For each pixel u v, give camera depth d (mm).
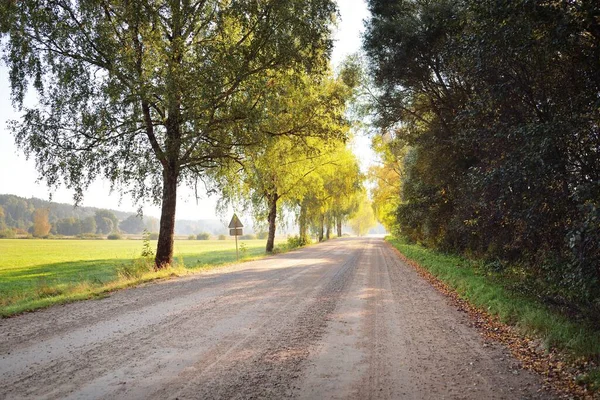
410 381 4797
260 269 18641
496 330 7312
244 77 16125
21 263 37281
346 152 35688
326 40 16984
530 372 5109
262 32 15727
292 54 15984
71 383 4695
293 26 15789
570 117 7137
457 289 11734
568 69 7688
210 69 14664
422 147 19328
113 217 152875
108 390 4477
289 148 24344
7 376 4938
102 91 13914
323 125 19719
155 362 5449
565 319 6938
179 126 16703
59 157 15047
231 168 20266
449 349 6117
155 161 16656
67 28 13703
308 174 32938
